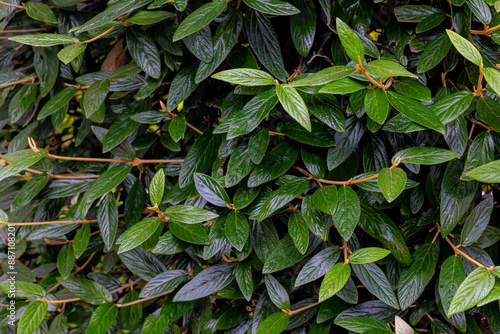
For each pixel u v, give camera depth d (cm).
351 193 120
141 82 133
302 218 123
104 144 129
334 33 128
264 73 117
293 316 131
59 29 138
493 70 112
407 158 116
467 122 129
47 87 139
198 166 128
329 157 123
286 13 119
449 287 121
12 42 145
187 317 142
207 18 118
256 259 131
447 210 123
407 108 115
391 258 131
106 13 120
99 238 145
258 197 127
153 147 144
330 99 122
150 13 124
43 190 135
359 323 123
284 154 125
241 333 135
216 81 136
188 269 135
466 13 122
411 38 127
